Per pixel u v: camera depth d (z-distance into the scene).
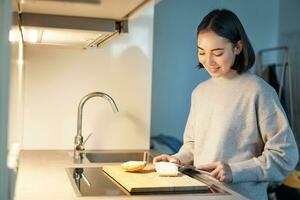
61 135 2.02
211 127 1.57
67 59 2.01
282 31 3.23
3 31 0.72
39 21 1.39
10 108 0.78
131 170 1.45
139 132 2.11
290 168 1.44
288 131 1.44
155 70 2.93
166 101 2.96
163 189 1.23
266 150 1.45
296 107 3.17
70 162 1.70
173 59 2.96
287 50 3.13
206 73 3.01
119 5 1.26
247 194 1.45
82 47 1.99
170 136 2.94
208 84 1.66
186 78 2.98
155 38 2.93
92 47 2.03
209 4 3.01
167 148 2.68
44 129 2.00
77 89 2.03
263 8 3.20
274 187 2.49
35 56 1.97
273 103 1.46
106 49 2.05
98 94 1.87
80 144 1.92
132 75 2.09
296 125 3.16
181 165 1.57
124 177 1.36
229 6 3.12
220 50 1.46
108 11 1.34
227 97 1.54
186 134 1.76
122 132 2.09
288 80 3.18
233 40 1.47
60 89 2.01
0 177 0.74
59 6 1.26
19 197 1.11
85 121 2.04
